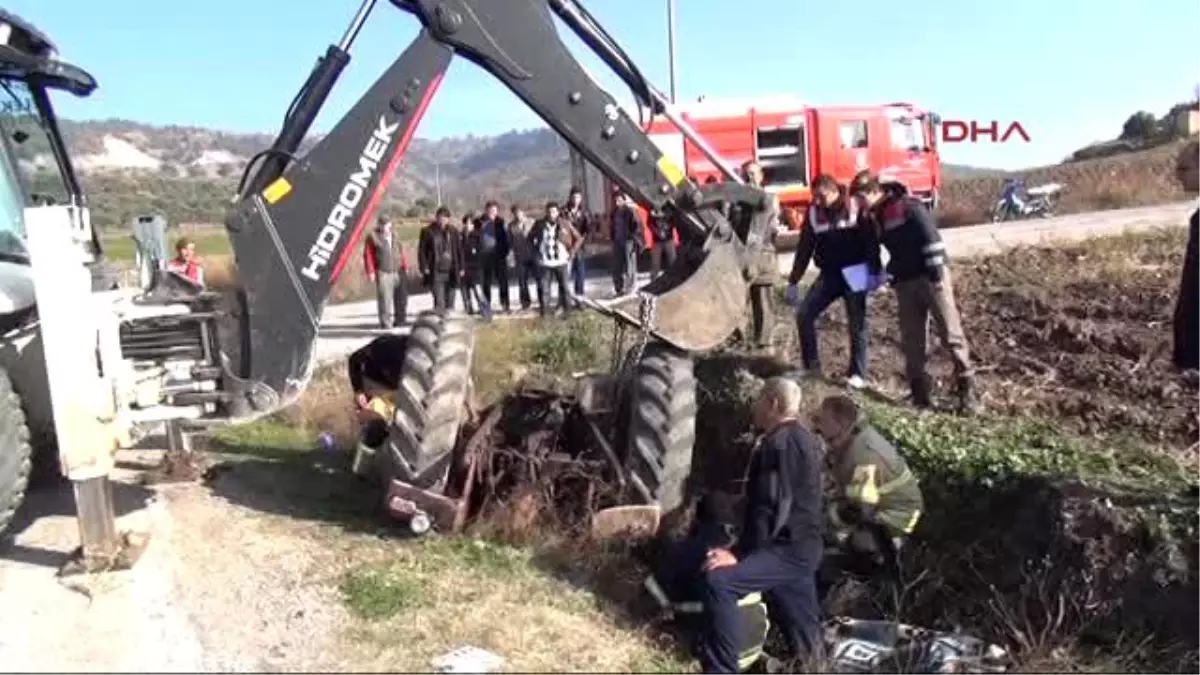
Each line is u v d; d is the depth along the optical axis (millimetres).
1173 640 5156
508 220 16734
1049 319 9969
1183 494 5602
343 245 6105
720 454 7645
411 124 6152
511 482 6359
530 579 5496
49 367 5199
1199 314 5613
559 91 6363
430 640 4676
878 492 6004
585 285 19609
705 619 5016
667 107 6770
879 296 12164
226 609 4926
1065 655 5090
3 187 6184
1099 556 5465
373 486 6867
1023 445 6543
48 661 4426
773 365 8508
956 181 38406
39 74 6754
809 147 20984
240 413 5953
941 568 6098
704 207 6641
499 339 11703
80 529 5375
